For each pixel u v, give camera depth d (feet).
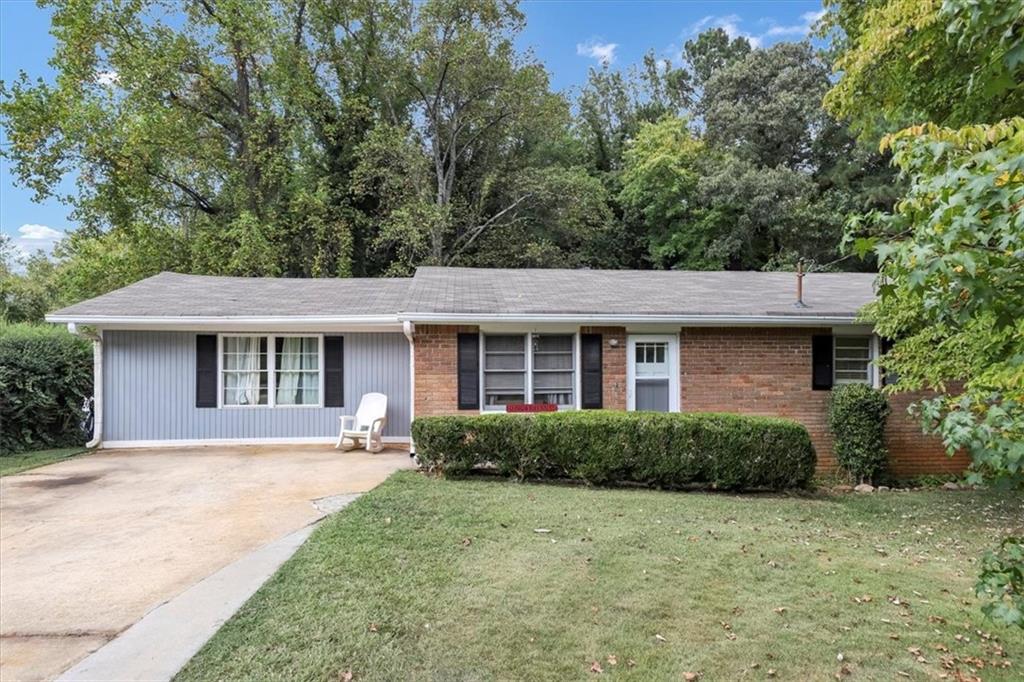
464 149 78.74
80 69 57.82
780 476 25.02
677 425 24.84
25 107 56.34
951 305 7.13
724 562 15.56
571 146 89.56
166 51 61.62
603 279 40.57
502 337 31.89
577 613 12.30
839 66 24.82
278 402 37.06
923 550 18.15
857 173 79.25
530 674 10.09
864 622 12.42
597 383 31.99
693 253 79.61
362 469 27.89
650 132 84.07
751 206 74.38
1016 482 6.57
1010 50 7.98
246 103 68.74
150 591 13.69
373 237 73.31
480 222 75.77
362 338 37.63
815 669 10.53
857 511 23.02
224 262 62.49
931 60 20.61
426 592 13.08
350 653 10.58
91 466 28.89
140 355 35.70
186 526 18.61
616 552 15.96
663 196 80.79
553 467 25.12
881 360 26.35
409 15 74.28
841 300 34.50
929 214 6.71
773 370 32.30
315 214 67.26
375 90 76.13
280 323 34.91
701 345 32.24
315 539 16.48
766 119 82.53
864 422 29.96
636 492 23.81
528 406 30.55
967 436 6.45
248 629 11.44
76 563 15.48
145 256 63.05
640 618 12.18
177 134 61.46
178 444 35.88
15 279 87.45
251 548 16.46
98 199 59.98
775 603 13.15
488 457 25.16
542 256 74.18
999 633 12.07
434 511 19.30
